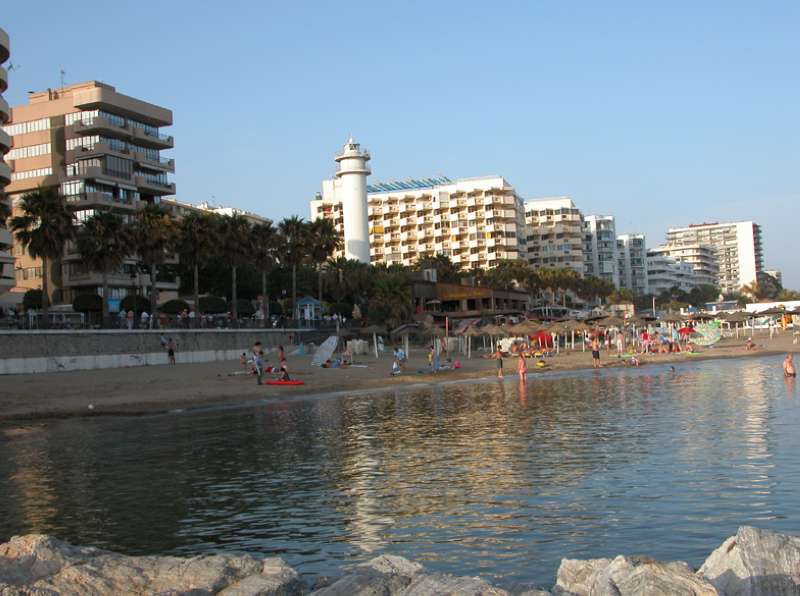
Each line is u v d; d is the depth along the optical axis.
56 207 60.53
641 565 9.80
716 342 95.44
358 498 18.39
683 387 43.84
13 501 19.38
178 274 107.81
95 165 95.75
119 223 67.81
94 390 46.50
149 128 105.31
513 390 46.81
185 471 22.80
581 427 28.52
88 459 25.47
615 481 18.75
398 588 10.36
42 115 100.31
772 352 77.81
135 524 16.81
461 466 21.70
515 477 19.81
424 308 115.25
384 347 90.12
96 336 58.66
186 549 14.91
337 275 115.94
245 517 17.08
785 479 18.09
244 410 39.31
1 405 40.78
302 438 28.77
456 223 187.88
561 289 173.00
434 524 15.81
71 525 16.91
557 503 16.94
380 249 195.12
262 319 80.69
